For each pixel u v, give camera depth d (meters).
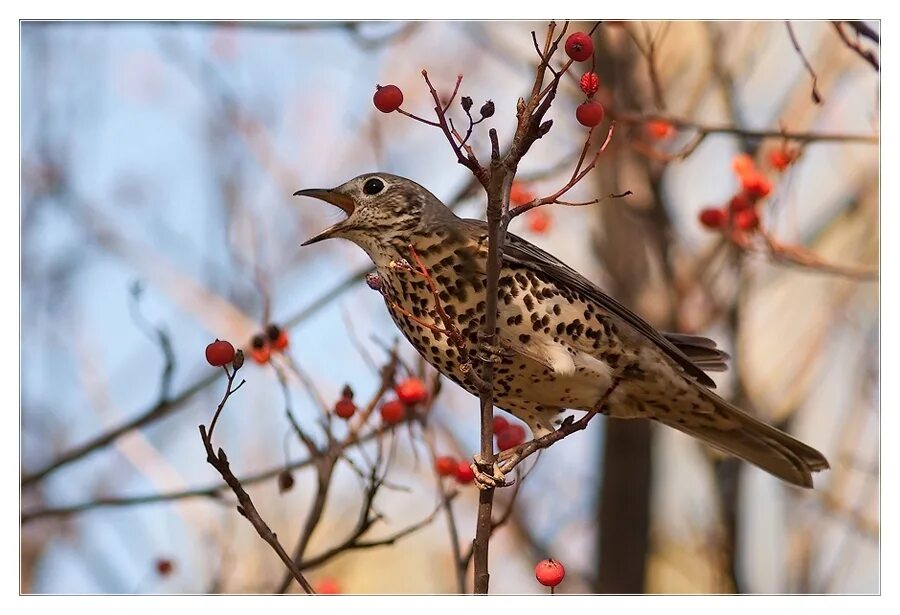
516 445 9.85
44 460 14.43
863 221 14.02
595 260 14.48
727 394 13.77
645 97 13.95
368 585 15.04
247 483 11.52
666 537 15.27
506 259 10.28
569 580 14.65
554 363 10.29
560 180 14.51
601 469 14.55
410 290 10.41
